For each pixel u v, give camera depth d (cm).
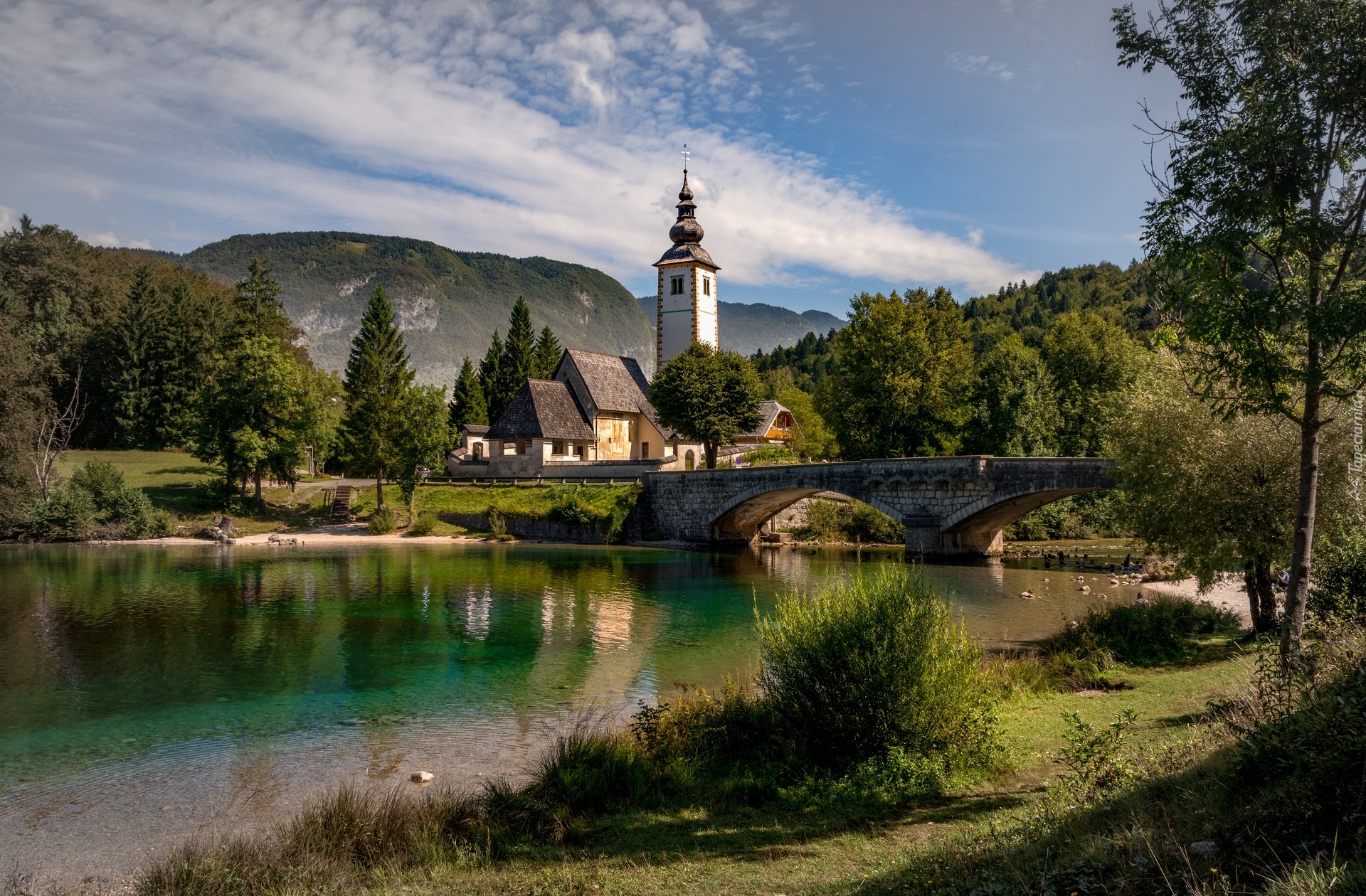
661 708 1628
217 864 1046
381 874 1015
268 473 7262
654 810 1223
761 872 952
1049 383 7275
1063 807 970
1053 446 6794
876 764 1280
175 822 1349
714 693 2091
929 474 4922
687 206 9488
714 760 1396
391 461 6900
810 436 9662
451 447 9656
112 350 9062
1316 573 1808
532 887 951
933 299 7044
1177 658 2164
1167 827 767
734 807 1212
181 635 2855
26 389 6184
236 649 2645
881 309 6619
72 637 2816
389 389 7112
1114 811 890
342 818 1172
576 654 2580
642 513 6562
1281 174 1072
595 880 959
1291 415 1147
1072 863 735
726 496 6091
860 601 1427
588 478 7194
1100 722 1530
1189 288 1144
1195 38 1126
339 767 1602
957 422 6975
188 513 6700
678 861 1010
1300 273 1205
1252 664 1691
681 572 4619
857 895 826
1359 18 1020
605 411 8400
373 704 2038
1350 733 704
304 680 2270
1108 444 2667
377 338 9469
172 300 9650
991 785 1222
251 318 9512
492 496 7025
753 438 10244
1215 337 1123
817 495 6969
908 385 6391
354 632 2914
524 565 4894
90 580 4128
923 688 1329
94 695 2123
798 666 1425
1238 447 2141
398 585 4059
